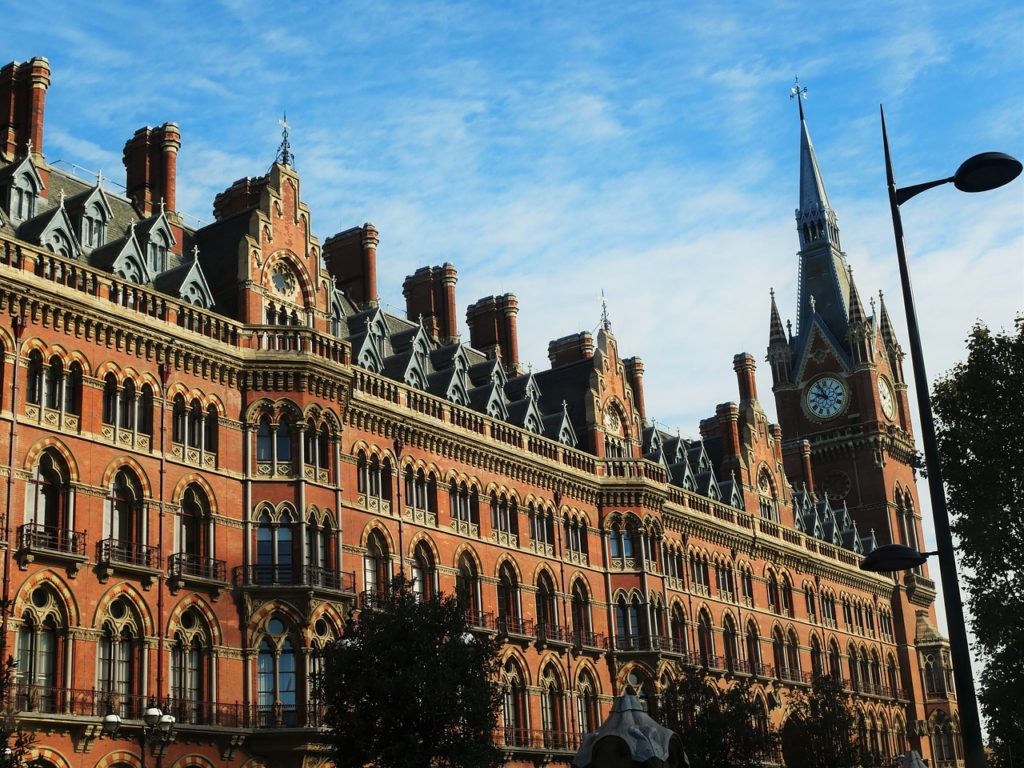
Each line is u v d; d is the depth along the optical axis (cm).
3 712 4128
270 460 5809
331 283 6919
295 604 5603
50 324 5091
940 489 2481
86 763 4756
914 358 2567
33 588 4781
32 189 5600
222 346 5753
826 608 10950
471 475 7138
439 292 8650
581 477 7950
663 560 8519
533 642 7219
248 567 5600
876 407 12581
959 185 2586
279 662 5556
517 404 7975
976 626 5319
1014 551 5306
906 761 5619
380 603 5169
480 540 7069
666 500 8769
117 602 5100
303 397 5909
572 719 7400
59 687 4784
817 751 8438
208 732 5181
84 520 5031
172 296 5703
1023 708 5284
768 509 10594
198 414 5638
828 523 11719
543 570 7525
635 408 9519
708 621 9019
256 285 6103
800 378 12988
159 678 5144
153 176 6569
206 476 5578
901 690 11925
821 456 12738
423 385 7188
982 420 5447
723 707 7288
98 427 5184
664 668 7938
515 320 9006
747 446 10500
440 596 5084
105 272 5406
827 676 8956
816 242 13425
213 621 5428
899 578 12306
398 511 6506
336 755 4775
